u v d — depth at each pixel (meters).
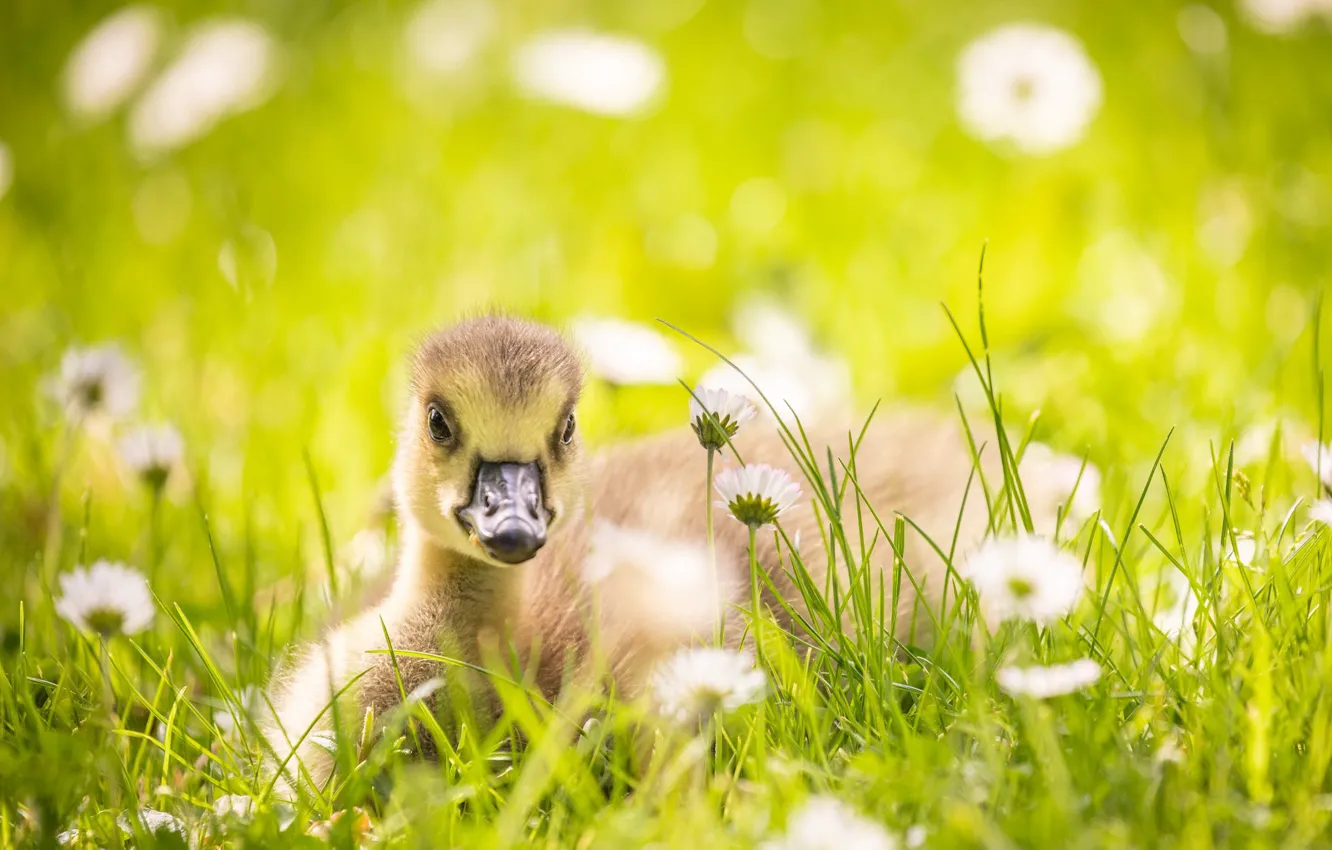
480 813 6.23
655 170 16.73
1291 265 12.94
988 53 13.56
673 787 6.26
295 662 8.17
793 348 12.46
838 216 15.12
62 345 12.84
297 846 5.95
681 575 7.87
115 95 16.58
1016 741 6.26
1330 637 6.73
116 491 10.84
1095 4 18.41
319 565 10.20
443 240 15.06
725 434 7.00
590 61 15.73
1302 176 14.63
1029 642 6.82
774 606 8.12
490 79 18.77
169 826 6.41
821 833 5.22
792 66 18.73
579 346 8.66
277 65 17.84
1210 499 7.91
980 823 5.31
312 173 16.78
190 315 13.36
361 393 11.80
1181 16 17.52
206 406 12.20
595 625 7.37
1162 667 6.88
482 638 7.99
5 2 20.42
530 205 15.90
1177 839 5.44
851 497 9.02
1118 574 8.43
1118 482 9.30
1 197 16.33
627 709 6.62
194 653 8.48
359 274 14.57
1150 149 15.48
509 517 7.37
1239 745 5.96
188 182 16.55
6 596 9.08
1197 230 13.96
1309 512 7.21
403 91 18.75
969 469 9.52
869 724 6.55
